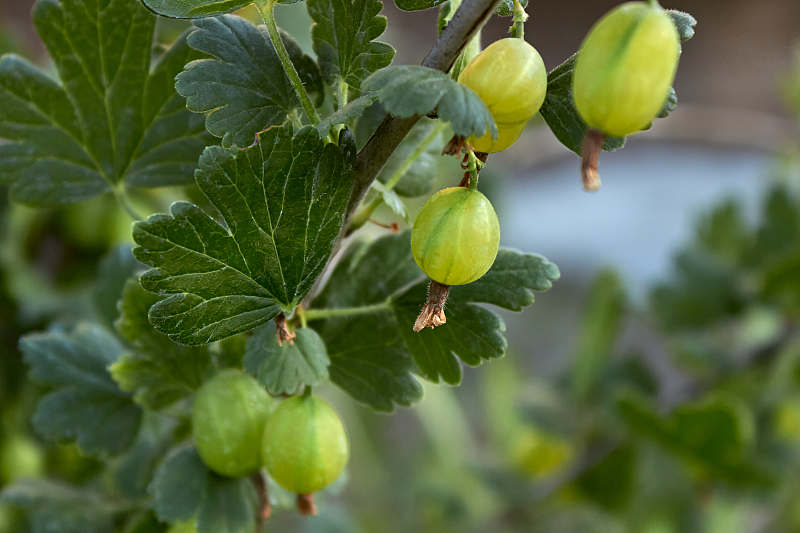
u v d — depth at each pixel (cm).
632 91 36
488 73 38
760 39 164
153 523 42
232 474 40
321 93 40
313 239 39
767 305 66
